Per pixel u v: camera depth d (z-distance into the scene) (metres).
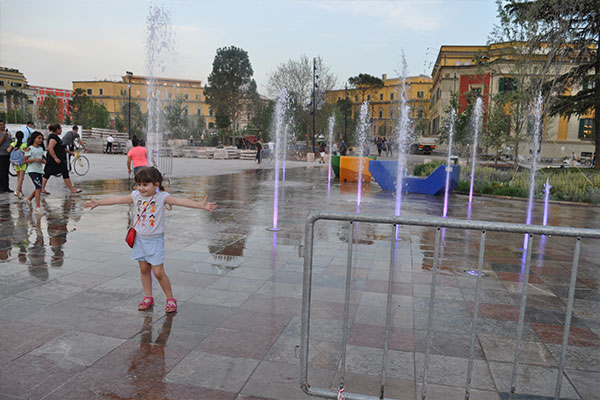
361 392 2.79
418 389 2.86
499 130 25.59
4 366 2.98
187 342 3.41
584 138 40.41
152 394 2.70
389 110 91.00
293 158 39.25
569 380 3.04
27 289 4.47
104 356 3.16
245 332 3.62
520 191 15.14
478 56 23.59
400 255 6.34
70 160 16.55
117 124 66.06
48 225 7.53
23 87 101.38
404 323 3.92
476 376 3.05
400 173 15.11
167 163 26.52
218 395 2.71
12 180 14.32
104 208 9.34
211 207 3.94
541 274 5.64
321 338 3.55
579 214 11.75
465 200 13.68
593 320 4.14
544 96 21.66
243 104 68.88
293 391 2.78
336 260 5.92
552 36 19.86
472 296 4.70
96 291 4.47
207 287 4.68
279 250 6.31
